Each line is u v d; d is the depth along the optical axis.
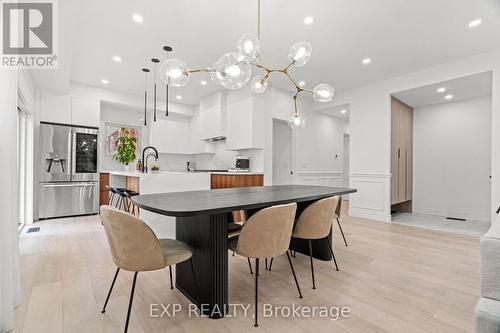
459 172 4.79
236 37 3.08
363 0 2.39
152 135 5.95
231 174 4.47
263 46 3.28
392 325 1.52
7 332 1.43
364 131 4.74
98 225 3.94
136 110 5.87
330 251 2.51
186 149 6.53
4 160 1.45
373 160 4.60
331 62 3.76
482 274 0.89
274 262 2.55
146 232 1.36
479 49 3.35
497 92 3.33
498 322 0.80
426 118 5.19
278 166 5.62
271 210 1.52
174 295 1.88
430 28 2.86
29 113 3.96
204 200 1.71
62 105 4.50
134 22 2.77
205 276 1.64
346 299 1.82
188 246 1.70
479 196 4.56
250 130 4.72
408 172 5.17
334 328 1.49
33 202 4.17
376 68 3.98
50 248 2.87
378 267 2.40
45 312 1.62
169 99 5.88
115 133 5.66
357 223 4.24
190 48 3.37
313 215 1.97
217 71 2.08
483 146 4.53
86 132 4.70
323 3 2.43
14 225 1.64
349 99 5.00
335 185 6.38
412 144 5.35
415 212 5.30
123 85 4.84
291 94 5.31
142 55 3.57
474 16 2.63
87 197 4.68
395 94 4.46
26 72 3.47
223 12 2.59
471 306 1.72
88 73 4.23
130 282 2.07
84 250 2.81
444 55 3.53
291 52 2.26
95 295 1.85
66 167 4.47
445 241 3.23
